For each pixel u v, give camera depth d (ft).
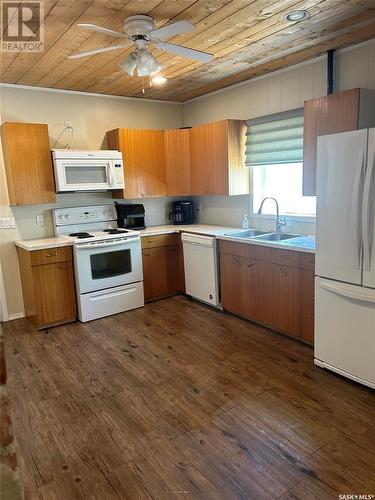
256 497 5.57
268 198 12.72
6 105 12.60
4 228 12.97
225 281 12.96
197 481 5.92
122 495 5.72
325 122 9.58
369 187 7.43
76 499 5.68
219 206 15.57
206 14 7.89
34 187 12.46
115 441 6.94
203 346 10.75
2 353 2.77
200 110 15.97
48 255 12.15
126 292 13.75
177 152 15.24
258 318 11.78
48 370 9.68
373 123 9.16
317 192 8.54
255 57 10.86
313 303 9.90
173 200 17.04
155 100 16.10
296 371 9.14
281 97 12.30
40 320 12.26
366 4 7.64
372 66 9.77
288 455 6.39
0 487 1.78
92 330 12.21
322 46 10.09
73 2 7.04
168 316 13.24
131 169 14.49
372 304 7.69
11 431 2.00
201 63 11.24
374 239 7.52
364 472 5.96
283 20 8.32
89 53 8.14
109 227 15.01
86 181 13.21
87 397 8.42
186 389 8.58
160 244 14.74
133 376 9.25
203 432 7.07
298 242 10.66
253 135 13.30
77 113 14.12
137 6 7.34
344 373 8.55
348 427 7.04
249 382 8.75
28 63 10.41
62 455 6.63
